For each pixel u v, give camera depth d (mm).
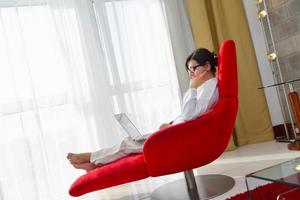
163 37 3396
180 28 3463
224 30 3465
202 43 3383
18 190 2789
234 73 1885
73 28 3057
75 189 1707
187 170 1870
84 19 3090
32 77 2902
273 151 2883
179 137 1727
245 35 3455
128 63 3242
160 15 3404
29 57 2916
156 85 3332
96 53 3115
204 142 1777
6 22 2857
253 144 3414
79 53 3064
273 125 3510
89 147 3018
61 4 3025
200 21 3375
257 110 3439
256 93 3445
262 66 3529
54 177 2908
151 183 2668
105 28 3172
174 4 3471
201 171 2658
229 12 3443
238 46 3436
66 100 2994
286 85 3301
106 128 3062
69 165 2953
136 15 3303
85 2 3111
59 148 2941
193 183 2092
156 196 2184
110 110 3104
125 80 3205
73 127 2988
